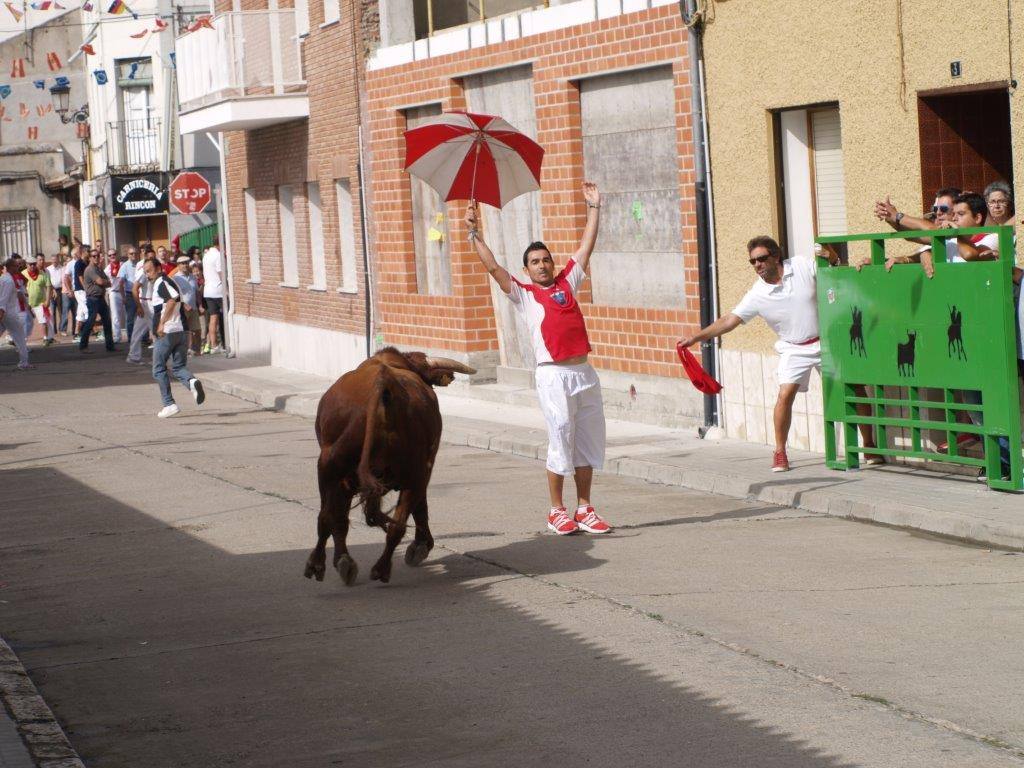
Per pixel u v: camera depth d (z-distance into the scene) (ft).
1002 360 39.04
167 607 33.63
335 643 29.37
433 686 26.04
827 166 51.01
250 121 94.07
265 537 41.55
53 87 156.87
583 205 64.69
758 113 52.54
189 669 28.25
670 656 26.91
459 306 74.33
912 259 42.29
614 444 54.95
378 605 32.42
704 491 46.06
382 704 25.20
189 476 54.75
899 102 46.01
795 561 34.55
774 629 28.37
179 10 146.72
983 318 39.42
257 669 27.91
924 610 29.35
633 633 28.66
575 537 39.09
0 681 27.61
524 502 45.50
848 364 44.09
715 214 55.36
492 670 26.78
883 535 37.29
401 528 33.55
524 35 66.33
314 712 25.02
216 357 111.65
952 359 40.57
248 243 108.47
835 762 21.06
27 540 43.70
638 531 39.47
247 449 62.34
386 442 32.32
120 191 147.84
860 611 29.50
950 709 23.13
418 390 33.47
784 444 46.16
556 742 22.66
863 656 26.30
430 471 34.58
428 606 32.04
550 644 28.27
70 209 188.24
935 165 45.73
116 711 25.84
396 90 78.48
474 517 43.16
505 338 73.36
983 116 46.26
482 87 71.36
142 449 63.93
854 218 48.29
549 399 38.83
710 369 55.83
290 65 93.35
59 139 187.83
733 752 21.72
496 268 39.01
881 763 20.92
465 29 71.15
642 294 61.36
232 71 92.38
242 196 108.47
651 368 60.34
